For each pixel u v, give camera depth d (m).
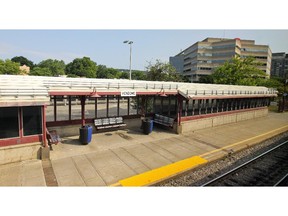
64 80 11.40
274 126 20.84
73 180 8.22
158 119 17.00
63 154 10.65
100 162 9.97
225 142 14.27
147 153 11.43
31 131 9.67
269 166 10.91
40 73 73.75
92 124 14.20
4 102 8.40
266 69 91.38
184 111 16.22
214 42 90.88
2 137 9.05
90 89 11.71
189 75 105.12
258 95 24.58
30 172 8.63
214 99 18.91
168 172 9.25
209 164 10.81
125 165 9.78
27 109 9.44
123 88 13.09
